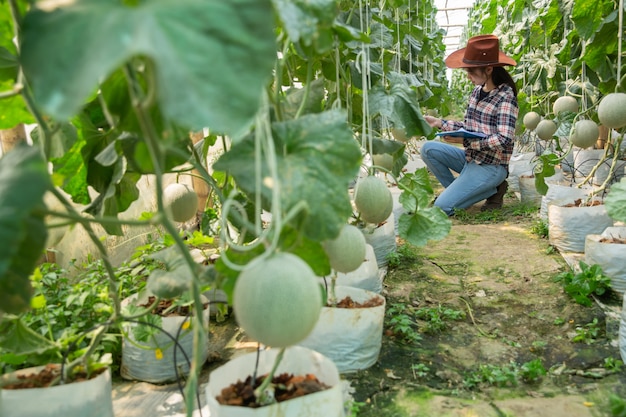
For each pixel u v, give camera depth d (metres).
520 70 6.85
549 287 2.97
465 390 2.03
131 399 1.97
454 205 4.86
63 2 0.70
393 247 3.48
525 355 2.32
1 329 1.71
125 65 0.87
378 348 2.19
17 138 2.42
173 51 0.60
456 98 14.55
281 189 1.06
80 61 0.60
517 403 1.91
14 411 1.49
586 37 3.38
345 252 1.56
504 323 2.63
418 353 2.30
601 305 2.68
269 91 1.43
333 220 1.07
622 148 4.73
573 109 4.48
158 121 1.21
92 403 1.57
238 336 2.48
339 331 2.08
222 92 0.60
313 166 1.11
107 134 1.72
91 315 2.23
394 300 2.88
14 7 1.12
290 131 1.16
